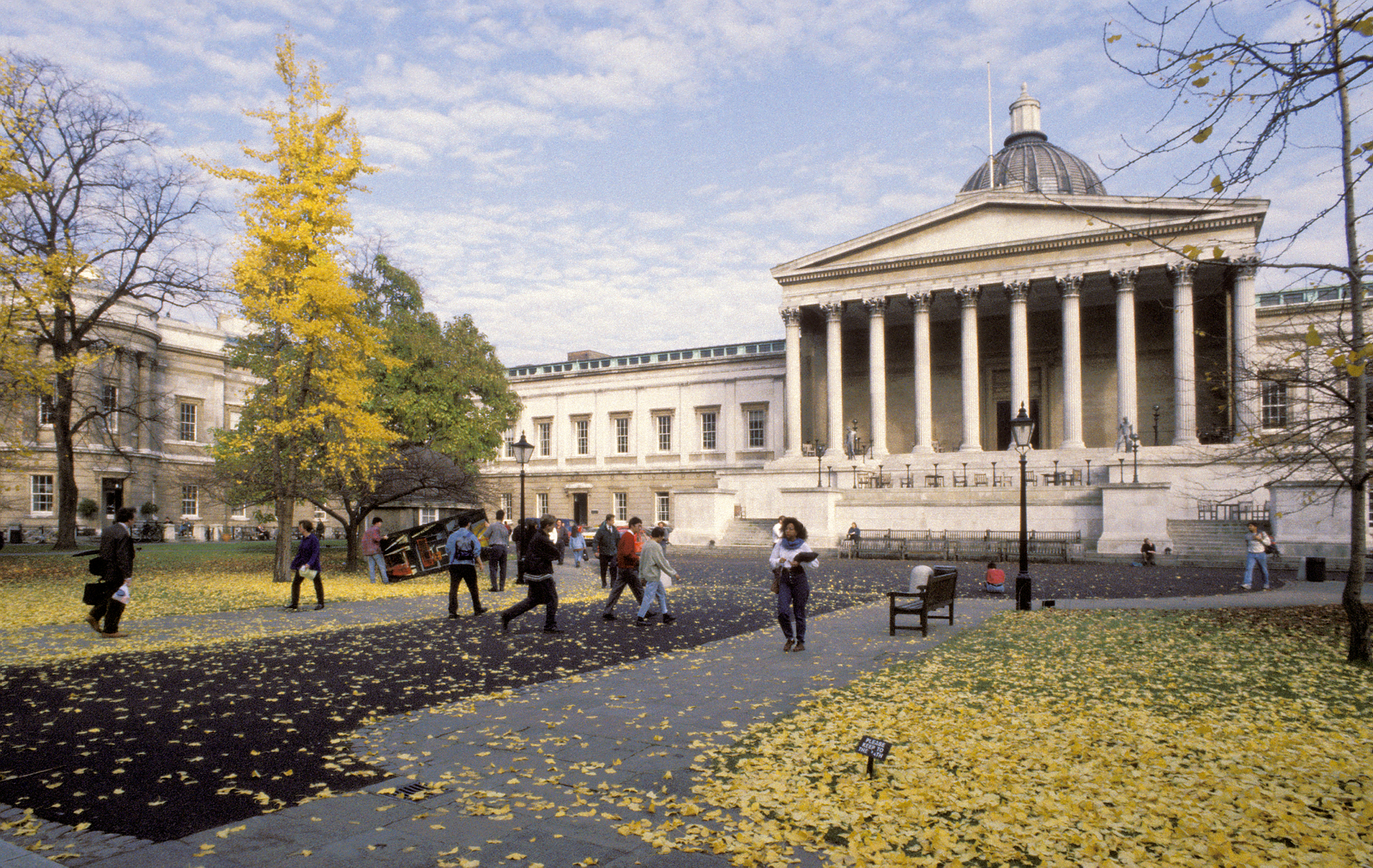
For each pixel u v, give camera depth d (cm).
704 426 6550
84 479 5069
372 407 3681
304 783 723
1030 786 682
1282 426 1755
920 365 5075
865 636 1551
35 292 2580
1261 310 4434
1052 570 3127
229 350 3728
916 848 568
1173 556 3316
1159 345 5203
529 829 612
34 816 647
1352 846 555
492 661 1298
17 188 2492
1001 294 5253
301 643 1474
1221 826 589
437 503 3531
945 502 4234
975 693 1051
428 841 588
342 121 2488
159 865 549
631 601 2183
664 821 627
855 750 745
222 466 3155
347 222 2461
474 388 4353
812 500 4306
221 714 961
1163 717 919
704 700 1025
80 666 1247
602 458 6919
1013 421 2019
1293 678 1125
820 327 6006
